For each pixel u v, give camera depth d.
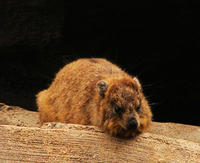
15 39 17.89
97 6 18.83
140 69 19.30
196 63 19.44
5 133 8.91
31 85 18.33
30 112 13.32
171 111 18.92
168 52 19.31
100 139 9.27
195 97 18.95
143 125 9.62
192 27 19.09
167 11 19.14
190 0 18.81
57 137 9.04
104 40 19.14
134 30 19.39
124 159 8.93
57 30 17.94
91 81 10.93
